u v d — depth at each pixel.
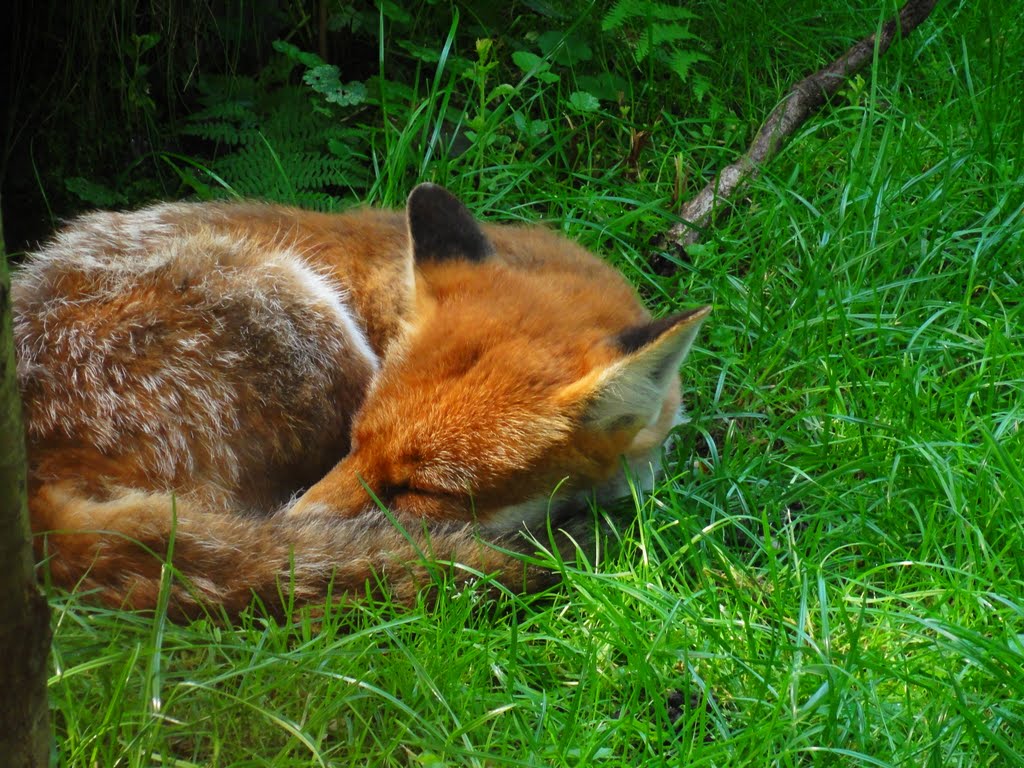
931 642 4.07
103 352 4.21
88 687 4.00
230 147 4.70
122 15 4.57
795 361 4.45
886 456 4.28
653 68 4.84
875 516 4.24
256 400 4.24
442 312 4.22
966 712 4.00
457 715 4.03
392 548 4.12
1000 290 4.52
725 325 4.48
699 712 4.04
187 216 4.38
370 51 4.82
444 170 4.62
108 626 4.05
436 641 4.07
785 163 4.71
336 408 4.29
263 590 4.10
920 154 4.69
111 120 4.61
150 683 3.98
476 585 4.10
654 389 4.16
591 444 4.18
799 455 4.34
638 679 4.06
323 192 4.68
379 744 3.99
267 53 4.73
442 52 4.65
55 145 4.58
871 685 4.06
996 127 4.71
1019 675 4.05
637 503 4.18
